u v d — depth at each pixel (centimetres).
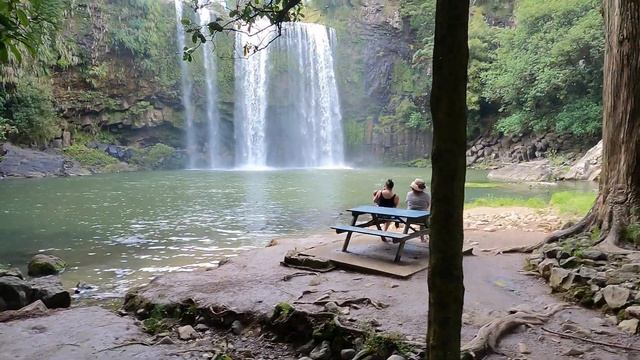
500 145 3372
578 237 705
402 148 3878
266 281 604
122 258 891
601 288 514
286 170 3288
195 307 529
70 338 457
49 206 1529
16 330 473
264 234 1106
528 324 457
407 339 420
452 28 214
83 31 3008
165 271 802
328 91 3931
